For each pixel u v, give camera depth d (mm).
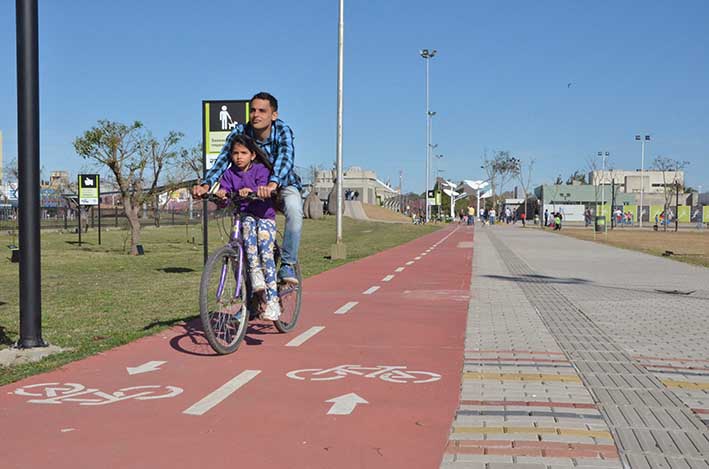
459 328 7777
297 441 3871
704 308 9656
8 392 4859
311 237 38344
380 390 4984
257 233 6316
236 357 6059
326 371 5562
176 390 4934
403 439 3914
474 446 3805
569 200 102500
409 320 8328
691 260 20531
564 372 5602
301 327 7711
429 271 15625
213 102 12602
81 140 21672
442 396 4840
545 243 31453
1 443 3818
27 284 6137
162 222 51156
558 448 3771
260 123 6223
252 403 4621
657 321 8414
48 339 6926
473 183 93562
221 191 6051
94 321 8227
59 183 50906
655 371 5668
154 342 6723
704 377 5461
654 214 90062
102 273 15883
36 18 5988
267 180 6156
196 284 12977
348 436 3961
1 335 7344
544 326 7977
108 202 55156
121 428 4086
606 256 22281
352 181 99625
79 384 5094
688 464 3557
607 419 4316
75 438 3904
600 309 9492
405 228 53656
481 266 17391
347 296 10758
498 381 5285
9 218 48250
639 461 3592
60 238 34094
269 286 6398
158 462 3539
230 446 3783
